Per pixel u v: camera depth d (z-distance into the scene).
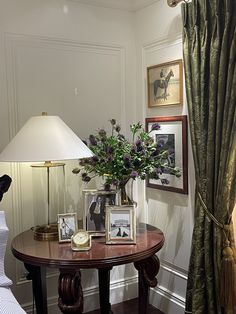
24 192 2.48
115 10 2.77
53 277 2.62
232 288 2.00
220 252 2.04
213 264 2.11
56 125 2.08
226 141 1.95
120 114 2.86
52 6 2.51
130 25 2.85
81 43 2.64
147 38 2.74
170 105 2.54
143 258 1.93
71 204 2.65
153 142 2.33
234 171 1.93
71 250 1.95
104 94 2.78
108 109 2.80
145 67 2.79
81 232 1.98
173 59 2.52
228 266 2.01
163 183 2.48
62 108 2.60
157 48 2.66
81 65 2.66
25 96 2.46
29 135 2.02
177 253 2.59
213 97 2.02
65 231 2.09
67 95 2.62
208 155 2.07
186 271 2.52
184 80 2.40
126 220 2.05
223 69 1.96
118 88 2.83
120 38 2.81
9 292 1.68
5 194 2.41
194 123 2.18
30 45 2.46
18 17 2.40
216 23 1.99
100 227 2.15
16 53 2.41
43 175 2.48
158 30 2.62
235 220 2.06
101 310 2.54
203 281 2.15
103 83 2.76
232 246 2.03
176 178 2.53
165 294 2.71
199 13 2.12
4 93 2.38
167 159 2.58
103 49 2.75
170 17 2.51
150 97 2.73
